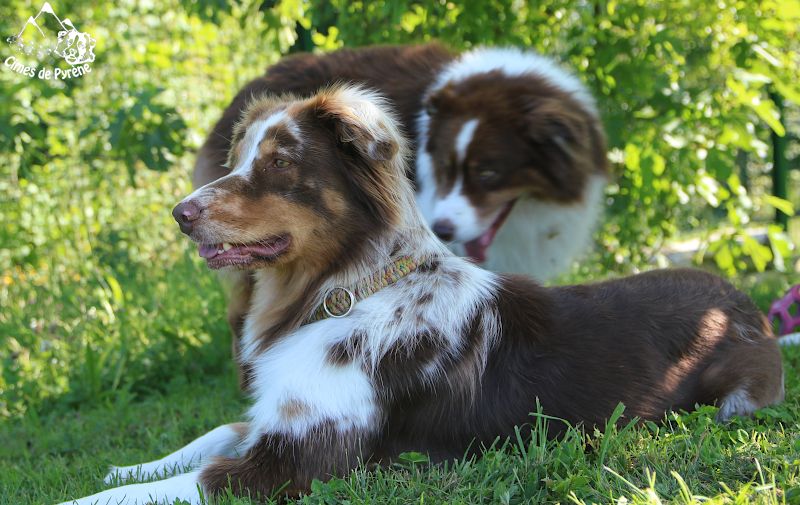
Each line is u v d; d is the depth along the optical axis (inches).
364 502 67.1
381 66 94.9
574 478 67.0
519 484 67.9
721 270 125.2
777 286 114.4
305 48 118.0
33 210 123.8
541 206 91.7
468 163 88.8
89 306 107.3
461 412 70.8
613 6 106.3
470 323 71.0
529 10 108.0
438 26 108.2
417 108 92.5
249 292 91.1
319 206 70.1
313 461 68.7
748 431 72.9
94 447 86.7
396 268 71.0
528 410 71.4
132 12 134.1
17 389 95.6
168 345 101.7
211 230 68.9
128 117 109.4
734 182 112.5
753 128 112.3
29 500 75.6
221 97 134.5
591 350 72.6
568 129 89.3
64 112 122.3
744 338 76.5
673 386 73.8
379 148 68.8
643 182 105.0
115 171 130.1
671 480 68.2
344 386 69.2
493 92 89.9
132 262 122.6
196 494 69.2
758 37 106.5
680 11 106.5
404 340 69.9
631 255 122.3
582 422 71.5
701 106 105.7
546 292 74.2
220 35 136.9
